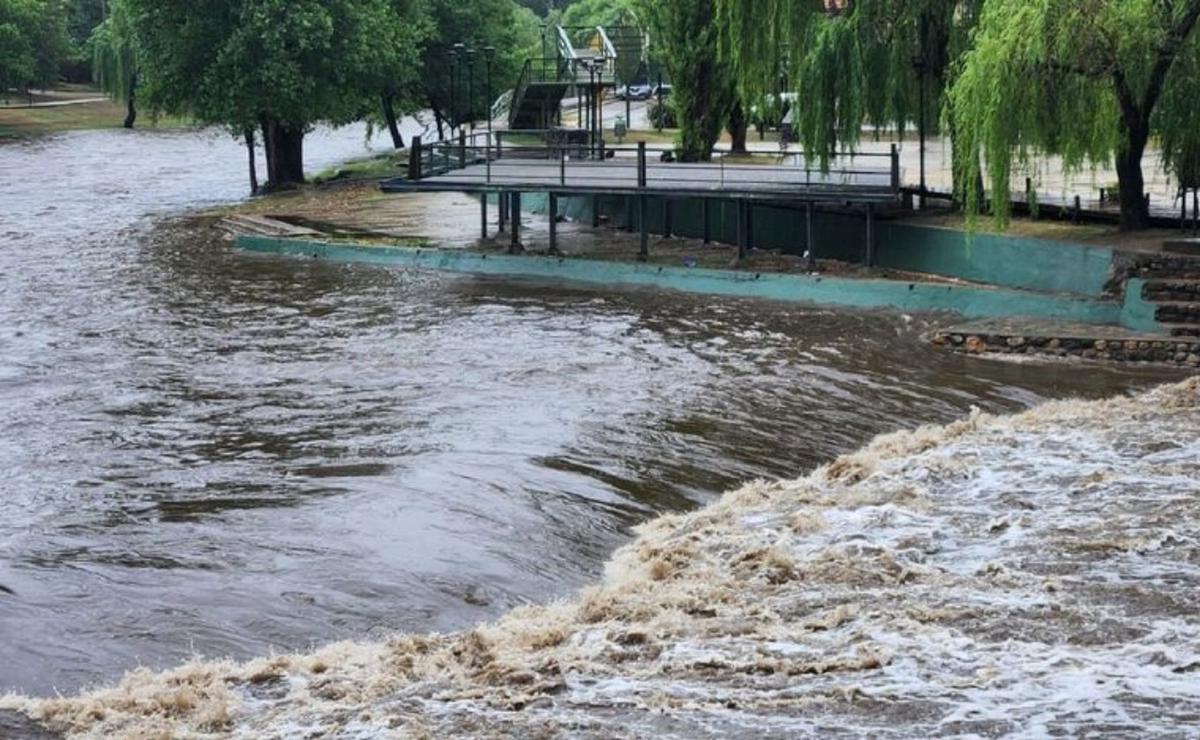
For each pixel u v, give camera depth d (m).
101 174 64.56
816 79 31.73
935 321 26.59
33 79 105.19
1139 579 12.72
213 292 31.75
